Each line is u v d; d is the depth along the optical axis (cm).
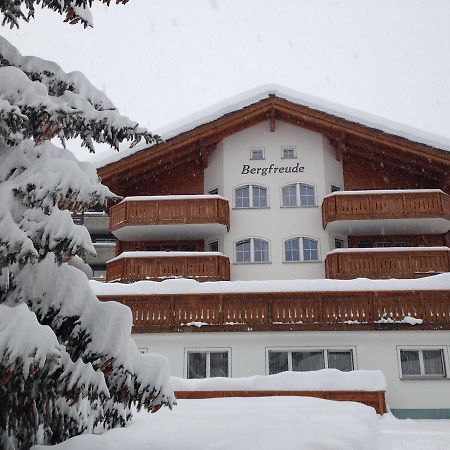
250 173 2111
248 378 1356
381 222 1942
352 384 1320
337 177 2122
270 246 2005
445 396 1491
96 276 3312
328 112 2117
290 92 2173
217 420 704
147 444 529
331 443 541
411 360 1545
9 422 486
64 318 504
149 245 2098
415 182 2103
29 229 478
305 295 1600
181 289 1631
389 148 2066
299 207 2050
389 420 1236
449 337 1545
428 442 938
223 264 1881
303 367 1568
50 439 543
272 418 699
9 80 522
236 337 1598
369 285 1592
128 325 507
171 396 505
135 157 2014
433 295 1567
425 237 2034
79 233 479
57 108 514
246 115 2089
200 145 2089
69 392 457
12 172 527
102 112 587
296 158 2117
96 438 536
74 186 484
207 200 1962
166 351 1602
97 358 482
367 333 1562
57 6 587
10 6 583
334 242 2009
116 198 505
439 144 2039
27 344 400
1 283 497
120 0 593
